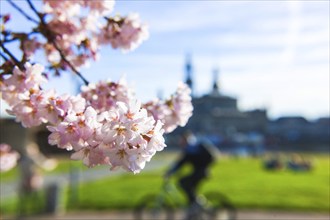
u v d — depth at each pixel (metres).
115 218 13.45
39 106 1.98
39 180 14.09
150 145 1.81
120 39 2.73
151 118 1.85
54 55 2.71
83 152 1.86
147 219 12.24
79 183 23.28
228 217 12.28
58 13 2.59
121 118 1.81
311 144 126.25
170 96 2.58
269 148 113.62
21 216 13.68
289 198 17.33
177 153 77.81
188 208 11.05
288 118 149.38
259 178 27.00
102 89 2.39
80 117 1.86
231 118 143.25
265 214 14.05
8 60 2.23
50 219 13.23
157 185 22.16
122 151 1.80
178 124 2.60
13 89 2.12
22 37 2.54
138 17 2.74
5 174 28.33
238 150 72.06
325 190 20.41
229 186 21.73
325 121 146.12
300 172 33.47
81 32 2.68
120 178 26.48
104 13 2.56
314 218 13.53
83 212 14.55
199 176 11.01
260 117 145.12
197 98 143.62
